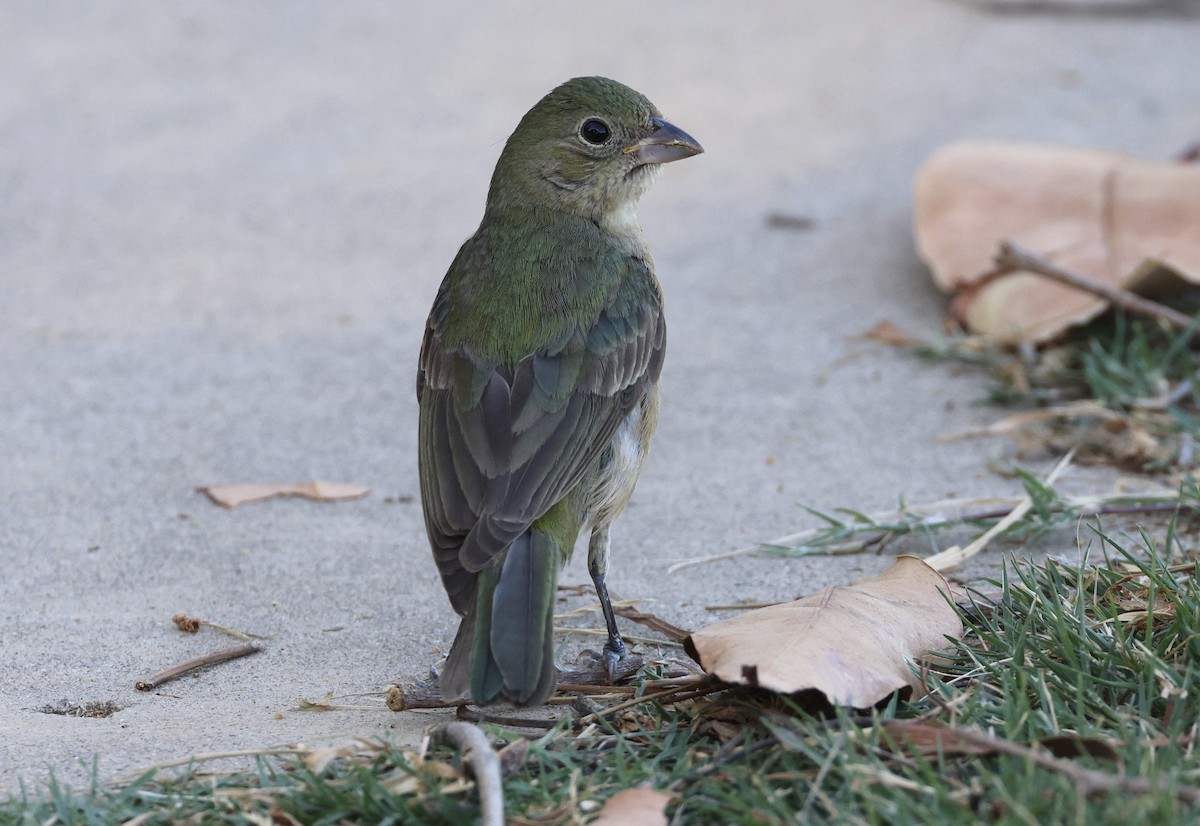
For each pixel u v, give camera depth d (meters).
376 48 20.61
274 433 11.40
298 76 19.55
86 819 6.09
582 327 7.99
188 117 18.22
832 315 13.52
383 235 15.29
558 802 6.14
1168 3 21.56
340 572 9.20
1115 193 13.07
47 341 12.97
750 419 11.61
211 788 6.35
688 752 6.52
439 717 7.31
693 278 14.34
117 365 12.55
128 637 8.32
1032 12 21.58
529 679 6.55
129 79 19.39
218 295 13.96
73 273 14.37
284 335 13.21
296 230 15.39
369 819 6.09
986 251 13.00
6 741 6.96
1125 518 9.50
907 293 13.92
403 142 17.55
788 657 6.61
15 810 6.13
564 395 7.73
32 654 8.10
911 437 11.20
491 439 7.46
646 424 8.28
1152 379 11.19
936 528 9.36
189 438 11.29
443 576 7.05
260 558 9.39
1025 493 10.07
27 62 19.89
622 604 8.67
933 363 12.55
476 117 18.20
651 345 8.30
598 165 8.80
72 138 17.55
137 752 6.83
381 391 12.20
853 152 17.02
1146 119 17.19
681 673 7.66
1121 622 7.41
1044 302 12.29
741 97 18.64
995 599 8.16
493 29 21.33
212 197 16.12
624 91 8.87
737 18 21.70
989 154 13.82
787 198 16.02
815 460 10.86
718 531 9.76
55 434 11.30
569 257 8.40
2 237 15.11
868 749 6.14
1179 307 12.45
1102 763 6.04
